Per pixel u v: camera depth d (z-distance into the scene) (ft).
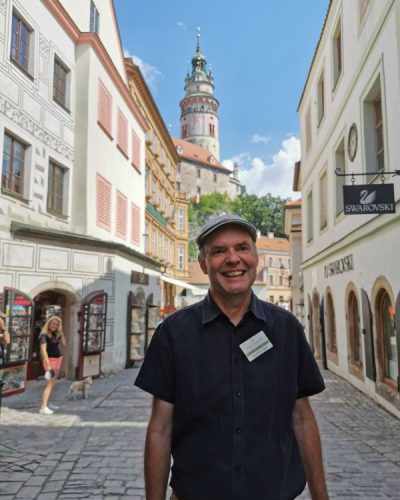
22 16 38.68
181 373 6.56
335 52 45.14
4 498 14.83
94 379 43.11
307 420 7.16
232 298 6.71
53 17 43.78
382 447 20.53
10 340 33.50
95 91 49.73
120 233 58.39
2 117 35.45
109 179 54.19
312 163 58.13
